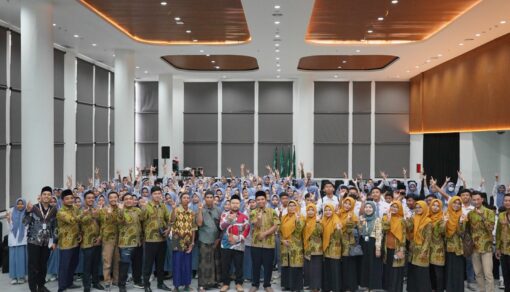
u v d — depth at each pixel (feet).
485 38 51.37
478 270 26.04
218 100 86.99
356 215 26.81
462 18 43.19
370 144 85.87
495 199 46.60
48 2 38.68
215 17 46.21
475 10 40.52
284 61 67.41
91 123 67.97
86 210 26.71
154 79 86.53
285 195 28.66
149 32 52.54
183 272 27.40
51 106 38.93
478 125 55.83
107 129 74.08
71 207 26.81
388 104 85.76
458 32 48.78
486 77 53.72
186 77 84.69
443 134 70.49
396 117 85.71
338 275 26.08
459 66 61.93
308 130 81.56
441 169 71.46
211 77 84.23
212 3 41.42
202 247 27.63
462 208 26.81
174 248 27.22
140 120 87.15
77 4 40.04
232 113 86.94
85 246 26.94
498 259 27.66
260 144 86.69
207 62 71.56
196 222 28.02
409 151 85.46
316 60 68.49
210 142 87.20
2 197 44.68
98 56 64.64
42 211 25.99
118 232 27.78
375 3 40.32
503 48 49.67
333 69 76.64
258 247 26.76
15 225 29.78
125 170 58.44
